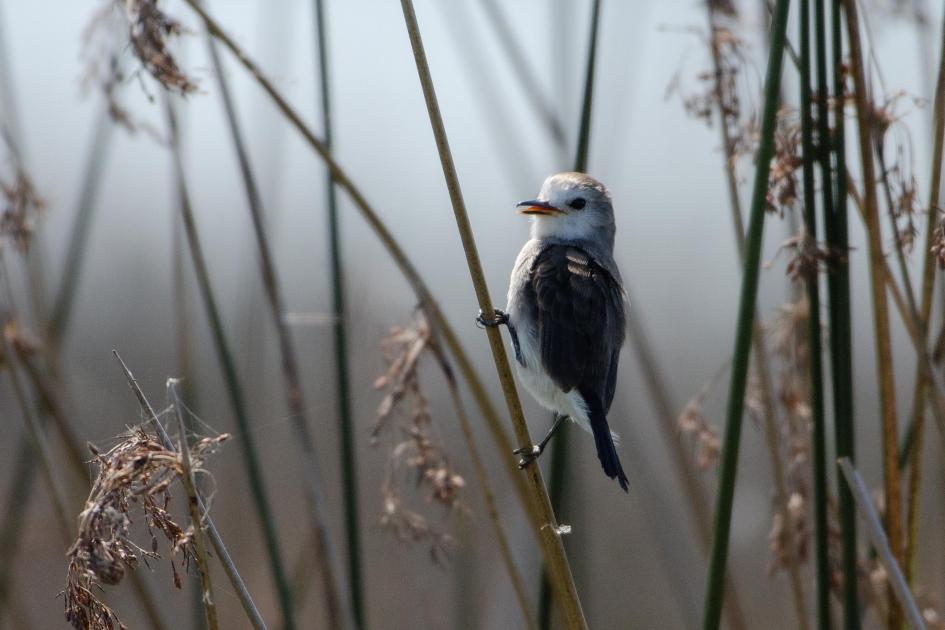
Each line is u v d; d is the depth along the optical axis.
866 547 10.16
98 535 5.98
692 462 11.62
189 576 10.98
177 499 7.79
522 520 13.05
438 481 9.46
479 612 14.55
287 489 16.39
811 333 8.76
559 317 9.56
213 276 17.45
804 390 10.48
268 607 14.41
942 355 9.35
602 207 10.72
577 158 10.19
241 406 10.44
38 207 10.69
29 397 10.41
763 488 15.66
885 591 9.88
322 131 10.20
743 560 17.77
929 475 17.56
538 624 9.91
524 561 12.84
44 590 14.48
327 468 16.31
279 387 16.06
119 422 15.48
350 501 10.45
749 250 7.82
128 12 8.09
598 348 9.62
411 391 9.41
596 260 10.23
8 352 10.26
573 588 7.70
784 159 8.91
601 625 18.47
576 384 9.42
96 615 6.27
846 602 8.98
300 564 11.78
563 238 10.60
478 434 16.17
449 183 7.65
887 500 9.16
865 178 8.78
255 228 10.45
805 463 10.58
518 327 9.84
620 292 10.26
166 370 18.66
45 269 12.45
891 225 8.80
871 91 8.80
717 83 9.95
